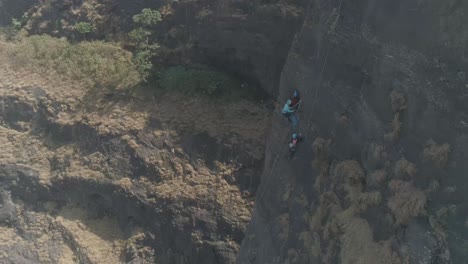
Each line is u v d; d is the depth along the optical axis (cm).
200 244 2017
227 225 2012
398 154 1170
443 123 1070
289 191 1552
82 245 2148
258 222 1700
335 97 1401
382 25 1231
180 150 2197
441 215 1048
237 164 2122
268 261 1557
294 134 1534
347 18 1363
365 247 1198
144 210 2133
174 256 2066
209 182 2108
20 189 2334
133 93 2369
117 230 2205
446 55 1068
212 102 2273
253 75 2292
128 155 2222
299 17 2048
